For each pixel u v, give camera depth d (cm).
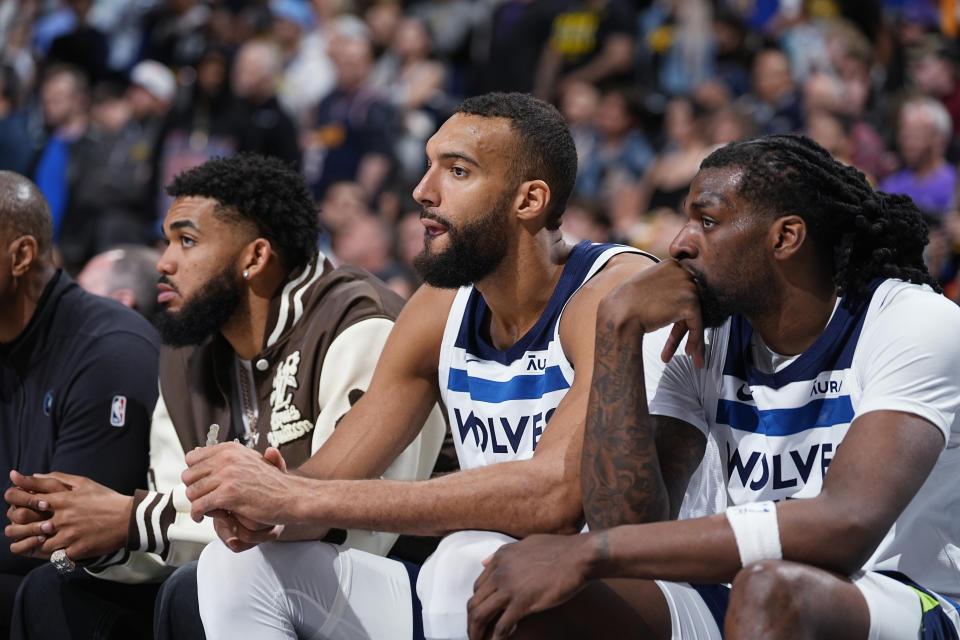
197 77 1052
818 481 306
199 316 386
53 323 421
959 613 300
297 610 321
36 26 1373
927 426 282
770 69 957
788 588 258
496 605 278
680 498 314
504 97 344
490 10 1257
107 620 389
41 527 364
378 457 352
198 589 322
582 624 286
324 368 379
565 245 354
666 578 273
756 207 301
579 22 1103
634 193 920
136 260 498
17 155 1069
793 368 312
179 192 394
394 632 332
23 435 420
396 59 1184
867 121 929
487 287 344
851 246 304
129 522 363
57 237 1020
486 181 335
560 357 336
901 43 1005
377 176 1041
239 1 1271
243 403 395
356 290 389
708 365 325
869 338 300
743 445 318
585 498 301
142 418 410
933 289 312
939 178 791
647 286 304
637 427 298
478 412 346
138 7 1325
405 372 358
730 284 303
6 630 411
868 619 269
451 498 308
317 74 1246
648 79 1090
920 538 307
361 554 334
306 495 309
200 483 314
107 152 1027
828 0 1055
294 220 391
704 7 1070
